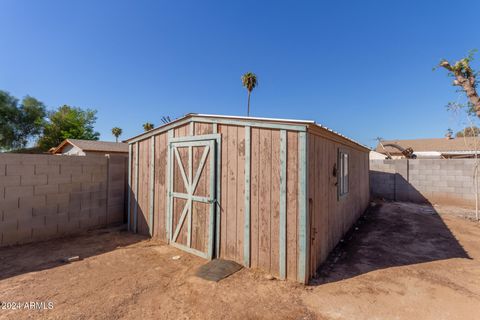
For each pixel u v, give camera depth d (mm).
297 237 3057
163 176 4875
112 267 3561
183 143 4426
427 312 2426
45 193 4789
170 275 3293
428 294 2795
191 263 3730
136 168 5496
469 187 8648
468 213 7586
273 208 3260
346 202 5461
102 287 2939
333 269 3521
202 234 4020
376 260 3900
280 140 3215
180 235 4410
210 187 3916
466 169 8734
